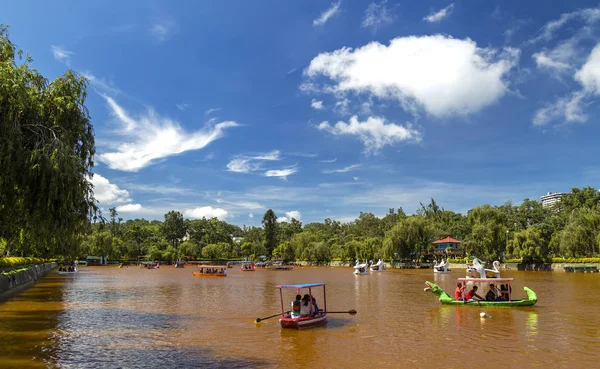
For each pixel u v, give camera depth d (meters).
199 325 24.80
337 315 28.08
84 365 16.09
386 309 30.86
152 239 179.50
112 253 151.75
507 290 32.69
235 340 20.61
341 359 17.03
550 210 122.31
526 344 19.23
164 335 21.88
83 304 35.00
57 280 66.62
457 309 30.12
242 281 66.12
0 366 15.87
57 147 19.23
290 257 157.75
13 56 21.06
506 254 89.94
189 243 167.00
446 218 155.12
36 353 17.91
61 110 20.64
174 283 61.12
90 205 22.06
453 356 17.31
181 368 15.80
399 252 108.12
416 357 17.22
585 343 19.31
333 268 126.88
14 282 47.44
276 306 33.81
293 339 20.78
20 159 18.50
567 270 76.69
